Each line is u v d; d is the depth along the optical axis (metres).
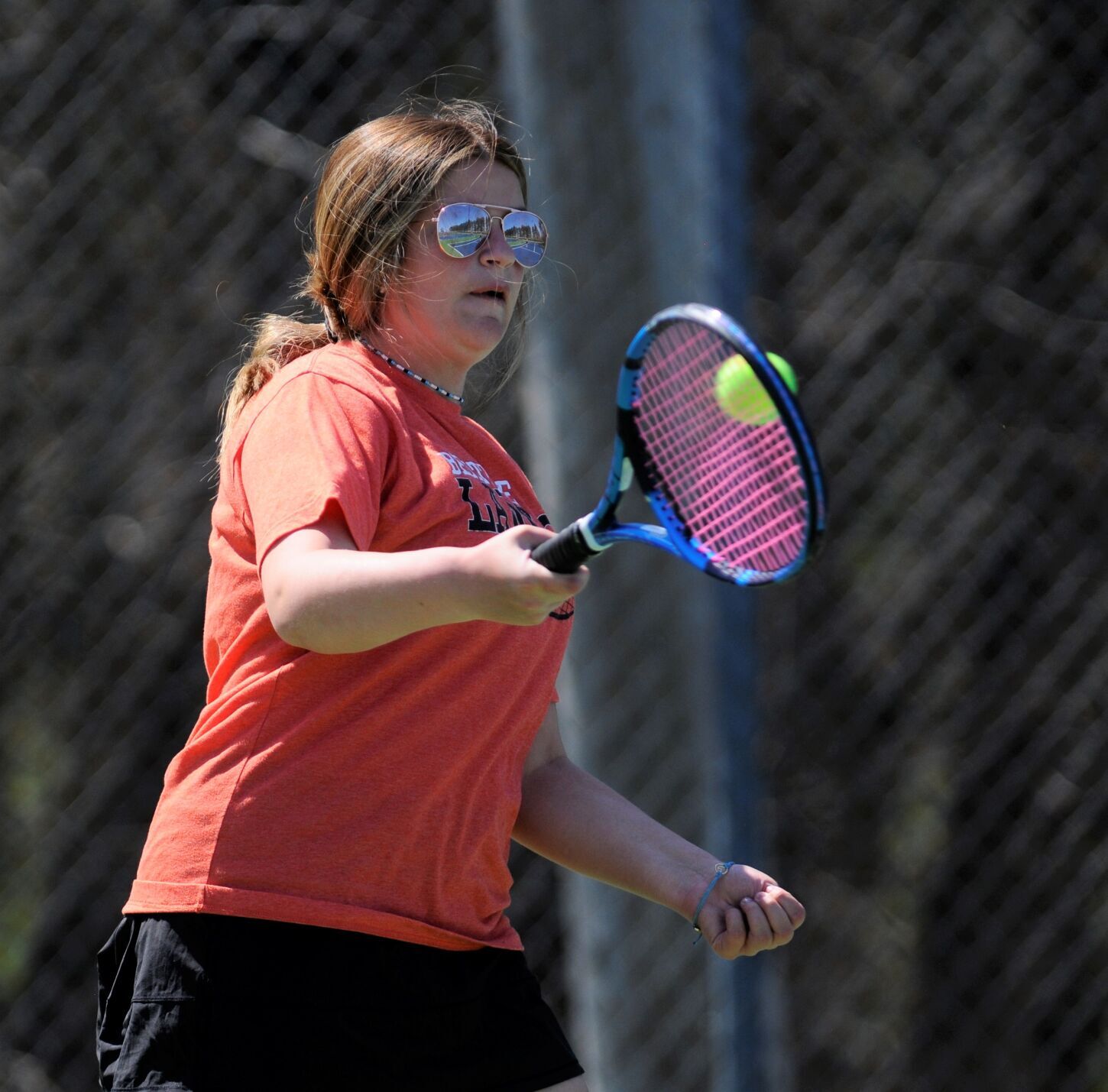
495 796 8.15
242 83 25.28
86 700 26.12
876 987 27.50
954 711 26.45
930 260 26.56
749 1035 15.80
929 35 26.38
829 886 27.75
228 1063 7.45
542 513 8.41
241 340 25.84
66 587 26.03
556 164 15.47
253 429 7.47
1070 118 25.41
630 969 15.84
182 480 26.22
